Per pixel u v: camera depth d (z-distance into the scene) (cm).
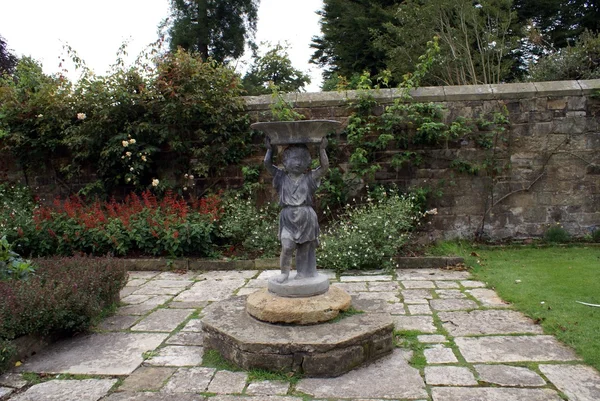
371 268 637
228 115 752
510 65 1562
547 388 283
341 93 753
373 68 2006
